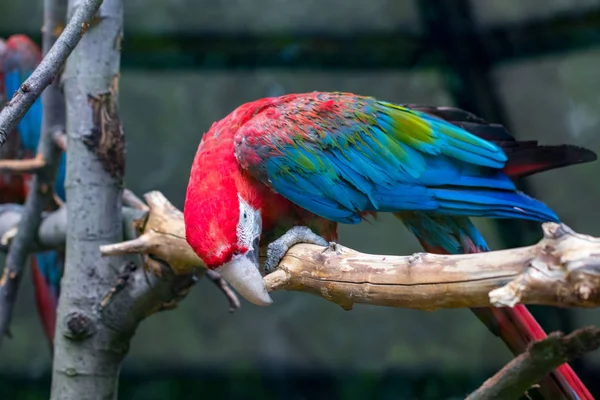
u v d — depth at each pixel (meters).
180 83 13.48
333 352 14.46
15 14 12.48
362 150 6.54
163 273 6.69
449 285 4.37
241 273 5.53
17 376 14.30
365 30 12.20
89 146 6.81
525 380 4.37
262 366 14.48
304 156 6.34
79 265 6.87
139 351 14.31
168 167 13.69
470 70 12.20
